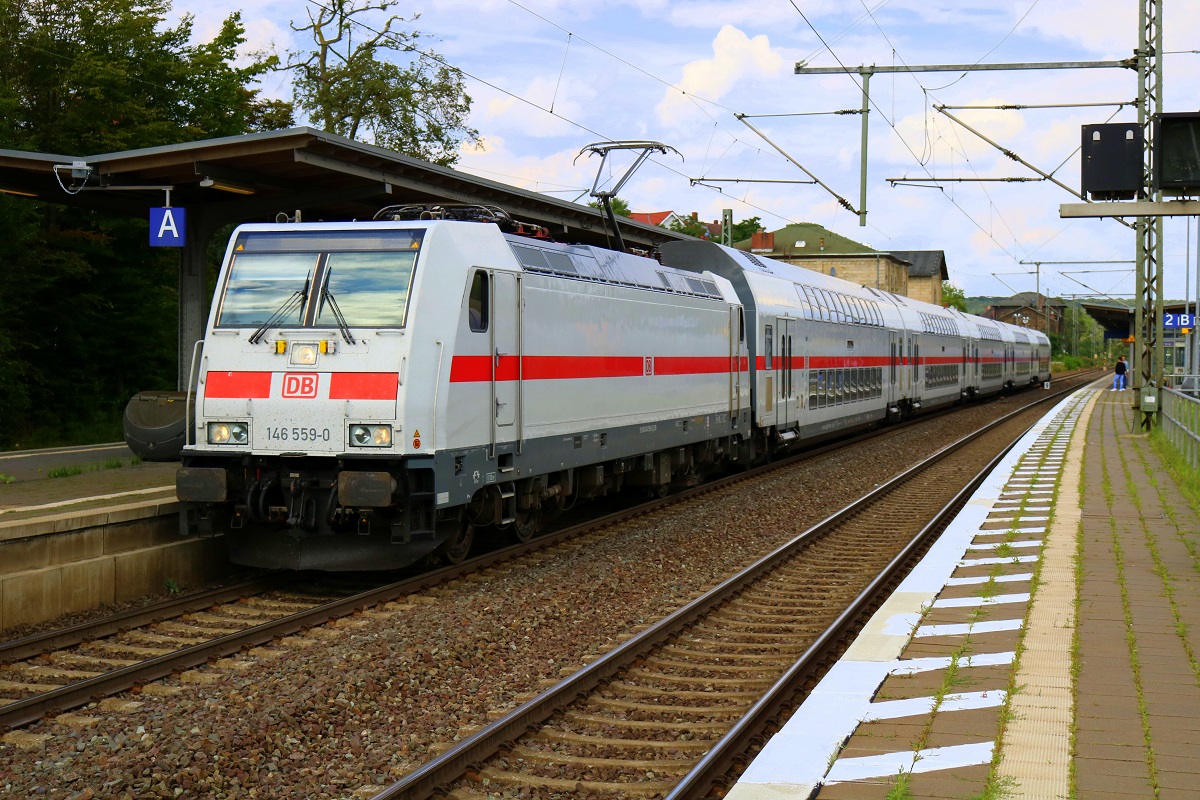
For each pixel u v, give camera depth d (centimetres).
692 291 1747
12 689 740
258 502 1048
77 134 2794
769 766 520
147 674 761
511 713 647
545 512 1395
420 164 1556
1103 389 6338
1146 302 2809
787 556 1266
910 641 769
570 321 1312
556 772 602
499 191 1756
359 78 3294
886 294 3512
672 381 1647
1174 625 802
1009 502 1556
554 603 997
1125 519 1359
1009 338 5809
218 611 989
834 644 855
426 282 1034
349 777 586
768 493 1809
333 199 1639
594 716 700
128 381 3069
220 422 1052
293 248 1081
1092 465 2070
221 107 3112
